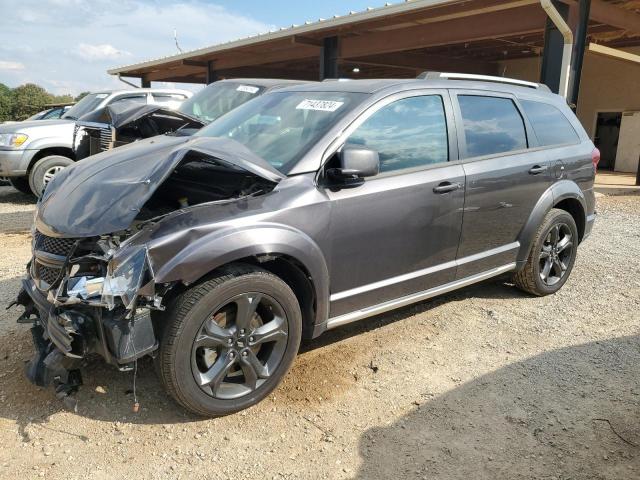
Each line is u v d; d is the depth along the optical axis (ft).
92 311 9.11
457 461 9.18
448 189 12.89
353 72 73.56
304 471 8.93
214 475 8.80
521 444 9.62
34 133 30.04
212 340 9.75
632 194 38.70
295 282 11.19
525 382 11.65
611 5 34.22
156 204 11.21
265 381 10.53
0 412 10.15
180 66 66.33
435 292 13.48
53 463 8.93
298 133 11.96
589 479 8.75
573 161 16.62
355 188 11.40
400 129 12.49
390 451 9.43
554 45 31.91
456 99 13.80
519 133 15.34
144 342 9.11
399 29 40.55
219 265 9.53
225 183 11.48
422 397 11.06
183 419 10.13
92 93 35.50
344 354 12.77
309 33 43.16
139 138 20.84
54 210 10.40
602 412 10.55
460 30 36.83
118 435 9.65
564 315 15.26
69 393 10.08
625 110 59.31
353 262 11.58
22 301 11.29
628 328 14.43
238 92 26.32
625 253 21.80
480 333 14.05
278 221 10.25
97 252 9.38
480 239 14.17
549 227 15.94
